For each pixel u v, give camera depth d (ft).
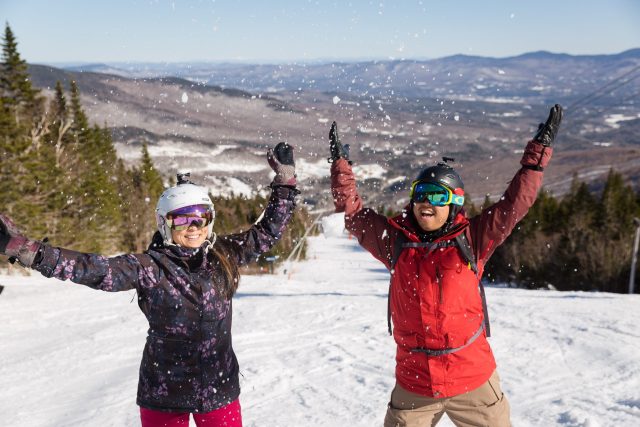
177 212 7.56
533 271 90.17
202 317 7.75
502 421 8.58
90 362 22.03
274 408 14.87
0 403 17.11
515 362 18.69
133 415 14.89
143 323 30.35
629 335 21.76
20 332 31.27
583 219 105.50
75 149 95.66
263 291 42.98
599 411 13.65
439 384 8.41
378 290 42.75
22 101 91.76
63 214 90.33
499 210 8.32
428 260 8.34
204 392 7.86
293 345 22.66
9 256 6.56
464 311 8.35
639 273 79.61
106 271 7.07
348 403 15.06
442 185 8.16
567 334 22.27
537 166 8.14
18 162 78.89
